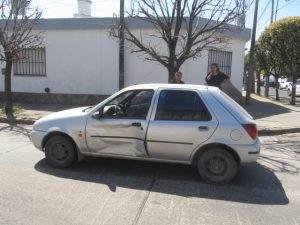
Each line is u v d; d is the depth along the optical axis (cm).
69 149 621
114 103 611
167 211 458
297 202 506
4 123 1130
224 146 559
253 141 558
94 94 1531
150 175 606
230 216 450
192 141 565
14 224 407
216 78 927
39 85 1585
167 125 570
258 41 1895
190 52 1017
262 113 1394
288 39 1702
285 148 863
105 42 1489
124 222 421
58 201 479
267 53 1855
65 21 1508
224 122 559
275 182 593
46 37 1544
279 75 1878
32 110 1327
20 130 1001
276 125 1114
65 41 1531
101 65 1509
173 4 961
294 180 607
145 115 585
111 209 458
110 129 595
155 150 581
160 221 427
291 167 689
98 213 444
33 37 1406
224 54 1561
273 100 2028
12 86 1616
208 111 567
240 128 554
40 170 613
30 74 1591
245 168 669
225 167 565
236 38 1591
